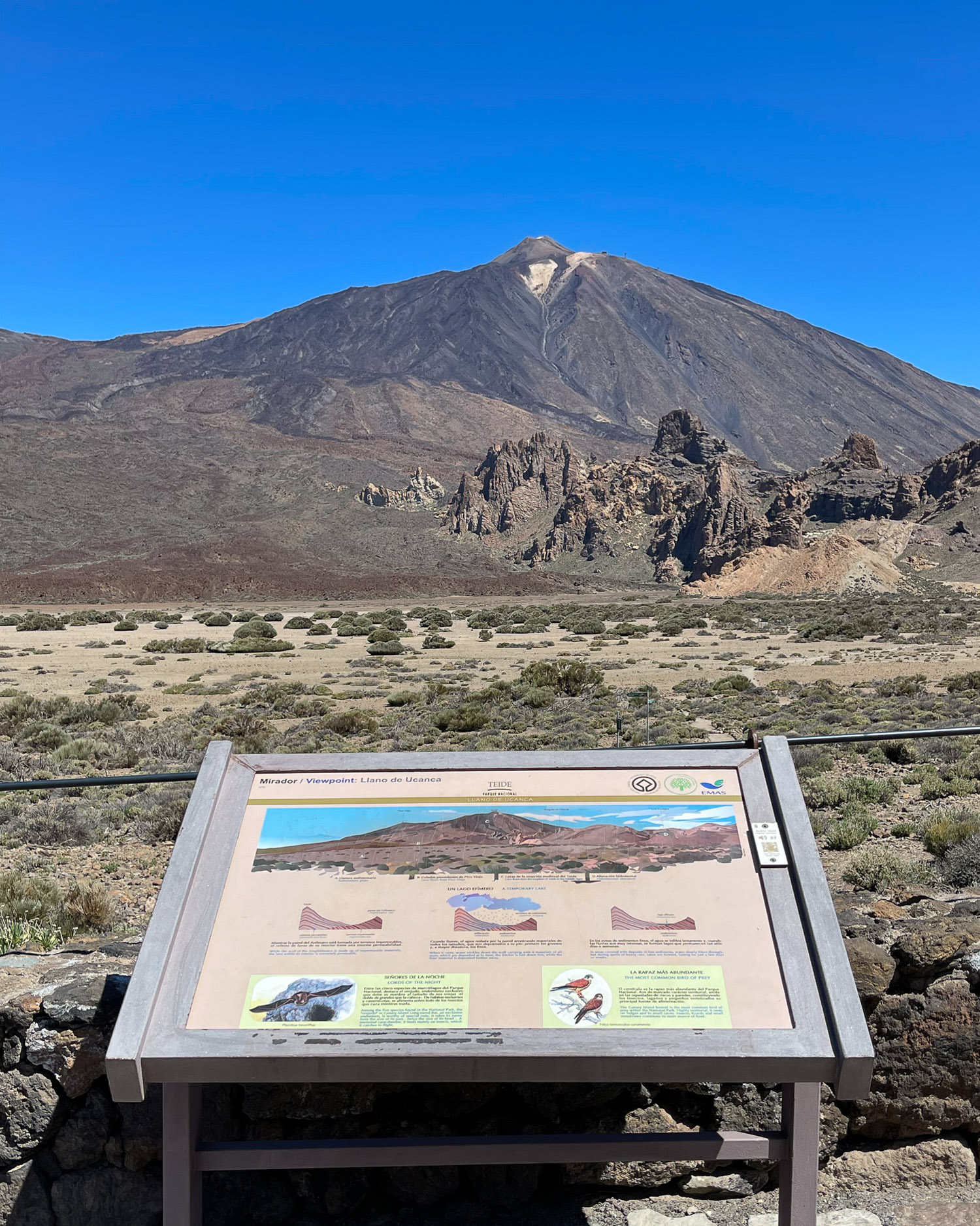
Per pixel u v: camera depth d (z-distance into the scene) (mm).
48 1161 4395
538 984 3637
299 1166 3787
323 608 120938
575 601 144875
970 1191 4559
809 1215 3771
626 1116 4488
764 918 3836
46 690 41719
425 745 26203
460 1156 3811
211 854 4016
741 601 123312
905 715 27078
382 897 3879
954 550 188250
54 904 10430
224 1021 3549
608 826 4109
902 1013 4578
